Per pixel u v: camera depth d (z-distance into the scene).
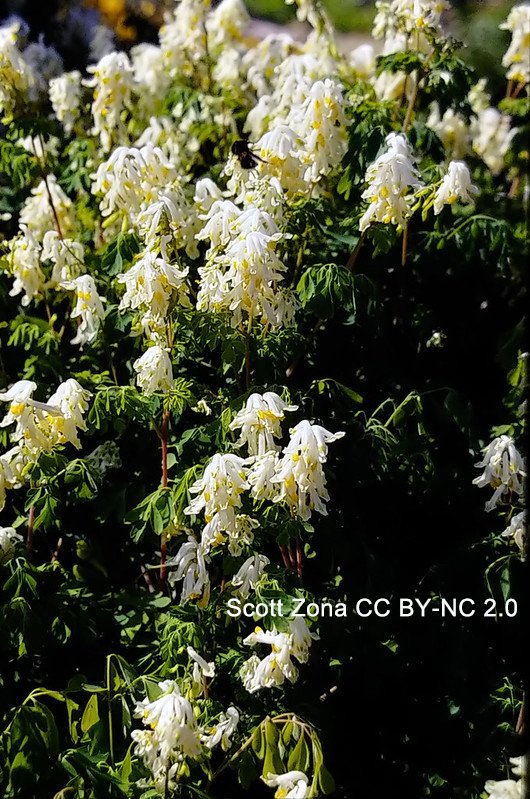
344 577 3.24
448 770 3.14
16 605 2.87
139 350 3.55
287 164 3.21
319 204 3.40
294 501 2.66
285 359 3.15
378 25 4.18
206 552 2.74
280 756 2.62
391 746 3.27
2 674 3.19
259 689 2.98
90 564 3.70
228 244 2.95
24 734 2.65
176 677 2.80
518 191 4.98
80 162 4.21
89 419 3.02
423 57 3.78
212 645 2.95
